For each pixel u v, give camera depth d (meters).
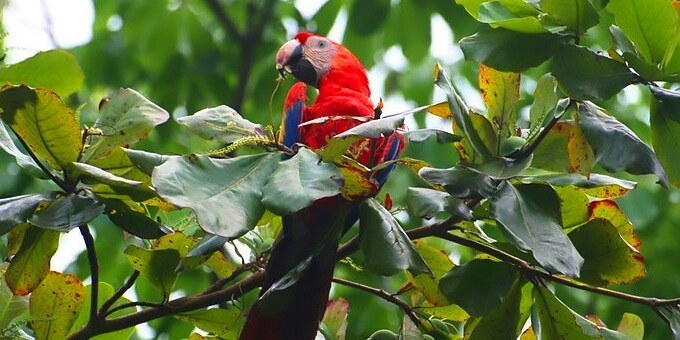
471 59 4.53
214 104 11.30
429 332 5.31
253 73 11.68
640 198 10.02
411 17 10.45
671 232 10.62
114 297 4.93
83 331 4.91
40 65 5.14
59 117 4.41
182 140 11.10
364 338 9.77
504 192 4.50
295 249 5.16
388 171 6.32
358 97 6.79
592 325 4.92
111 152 4.65
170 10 11.48
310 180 4.13
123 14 11.66
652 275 10.28
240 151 9.91
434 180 4.48
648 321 9.86
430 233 4.97
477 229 5.09
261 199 4.10
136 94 4.83
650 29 4.50
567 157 4.66
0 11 5.66
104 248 9.24
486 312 4.59
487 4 4.76
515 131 4.92
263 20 12.05
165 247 4.85
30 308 4.95
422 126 11.38
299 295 5.17
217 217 4.00
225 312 5.16
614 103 10.96
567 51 4.48
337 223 5.04
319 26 10.79
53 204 4.52
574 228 4.94
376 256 4.36
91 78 11.62
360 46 10.52
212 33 11.77
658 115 4.56
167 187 4.03
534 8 4.62
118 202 4.59
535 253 4.29
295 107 6.54
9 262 4.88
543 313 4.80
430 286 5.20
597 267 4.80
